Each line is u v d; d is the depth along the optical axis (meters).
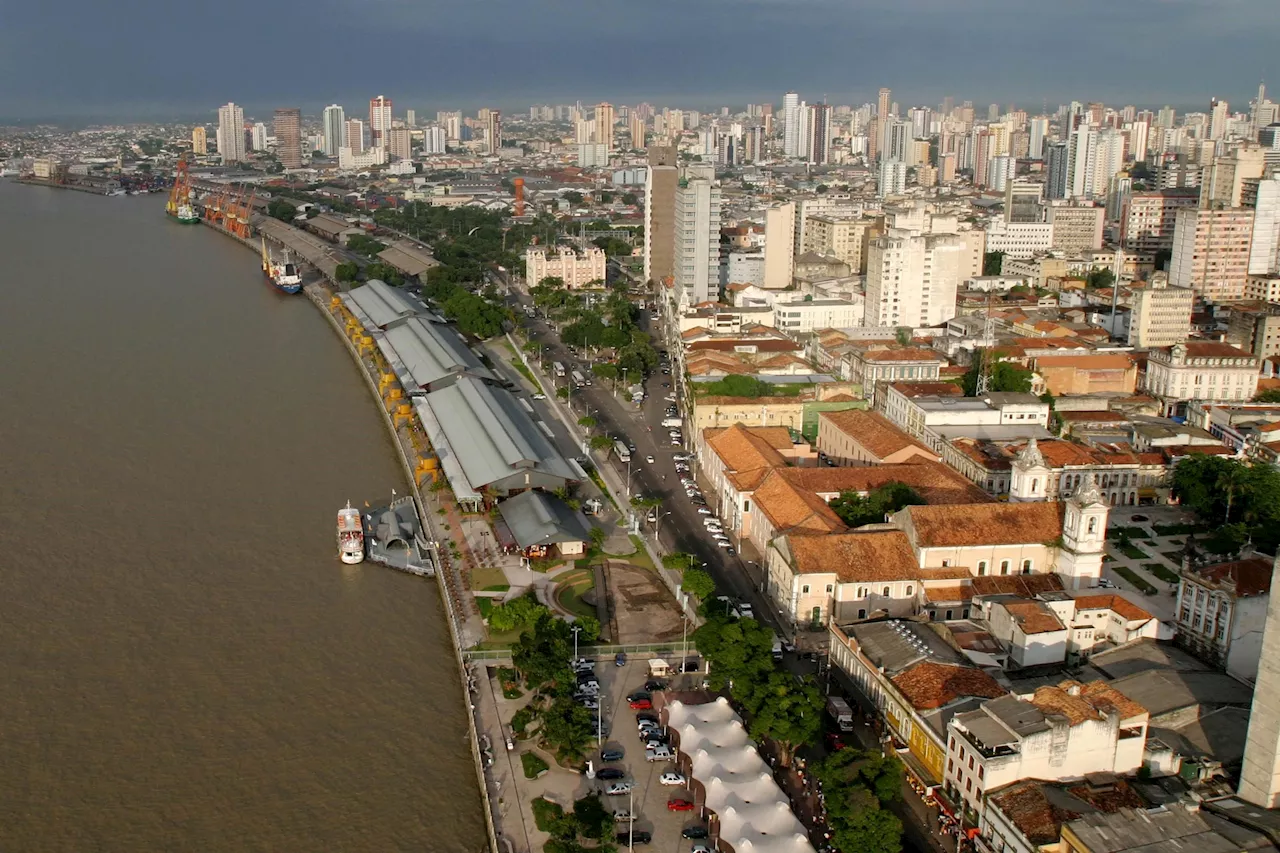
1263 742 177.12
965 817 182.25
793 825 175.38
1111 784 180.62
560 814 186.25
